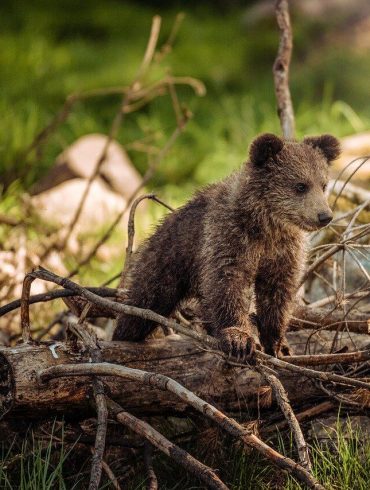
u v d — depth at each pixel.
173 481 9.28
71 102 15.93
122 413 8.59
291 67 28.42
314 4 30.88
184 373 9.23
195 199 10.32
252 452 9.26
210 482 7.96
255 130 23.12
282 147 10.00
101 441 8.27
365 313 10.66
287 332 10.27
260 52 28.80
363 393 9.32
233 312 9.57
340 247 10.38
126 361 9.16
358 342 10.00
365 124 22.44
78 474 9.12
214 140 22.84
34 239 14.87
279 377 9.43
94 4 31.86
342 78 26.88
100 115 24.45
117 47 28.45
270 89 26.27
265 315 9.86
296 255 9.87
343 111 22.61
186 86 25.89
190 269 10.12
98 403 8.52
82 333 8.98
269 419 9.64
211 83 26.38
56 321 11.48
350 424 9.51
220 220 9.76
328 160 10.40
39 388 8.62
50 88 25.48
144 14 31.42
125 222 16.88
